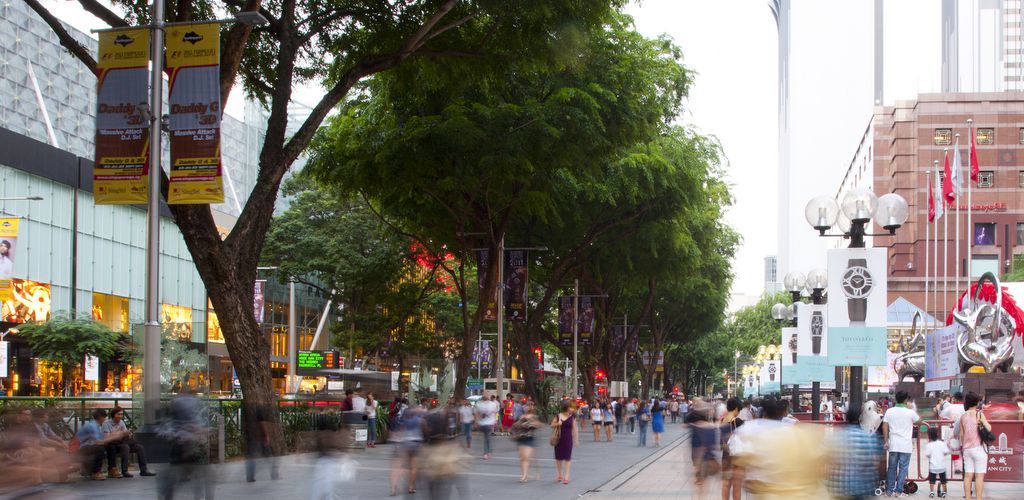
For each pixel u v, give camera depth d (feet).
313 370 177.17
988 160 341.00
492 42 74.02
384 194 111.86
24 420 28.09
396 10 73.77
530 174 101.09
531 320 148.25
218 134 53.11
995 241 337.52
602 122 95.45
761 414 32.78
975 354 114.42
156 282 52.90
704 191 133.90
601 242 140.56
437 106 98.73
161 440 39.01
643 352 283.38
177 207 66.64
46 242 157.99
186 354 85.05
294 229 180.34
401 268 175.42
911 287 337.72
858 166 442.91
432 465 44.14
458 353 225.35
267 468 45.37
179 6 64.49
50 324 137.18
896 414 56.70
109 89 53.83
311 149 110.11
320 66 82.74
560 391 217.77
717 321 243.60
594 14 71.67
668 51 119.03
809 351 94.17
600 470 78.33
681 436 152.97
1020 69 610.24
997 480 57.00
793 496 25.22
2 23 194.59
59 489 28.14
